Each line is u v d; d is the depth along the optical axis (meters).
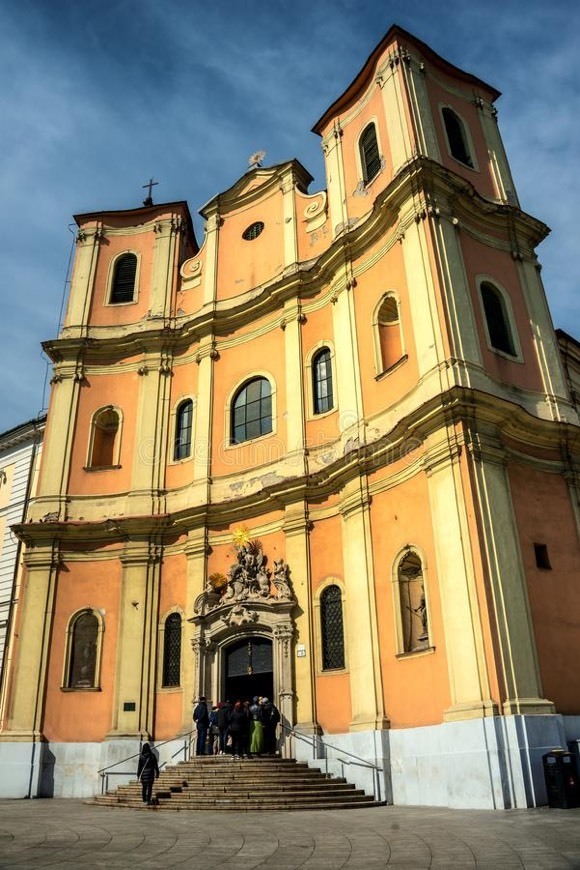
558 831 9.40
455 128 21.38
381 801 14.88
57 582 22.00
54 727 20.22
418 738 14.72
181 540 21.81
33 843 9.88
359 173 21.77
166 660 20.70
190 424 23.52
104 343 25.19
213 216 26.19
